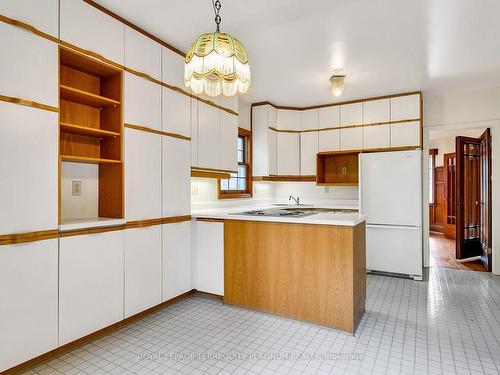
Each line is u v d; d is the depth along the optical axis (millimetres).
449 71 3650
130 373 1920
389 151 4332
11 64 1821
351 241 2436
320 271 2562
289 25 2650
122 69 2518
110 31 2424
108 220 2381
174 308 2965
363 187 4320
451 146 7703
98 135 2520
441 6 2373
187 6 2373
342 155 5074
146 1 2311
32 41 1922
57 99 2051
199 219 3254
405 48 3068
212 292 3176
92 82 2592
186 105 3182
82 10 2219
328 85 4121
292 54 3205
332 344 2279
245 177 5020
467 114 4445
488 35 2809
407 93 4367
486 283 3863
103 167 2627
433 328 2555
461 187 5160
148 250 2727
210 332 2471
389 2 2326
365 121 4652
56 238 2041
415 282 3908
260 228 2863
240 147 4957
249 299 2922
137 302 2631
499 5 2357
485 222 4746
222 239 3102
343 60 3348
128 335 2408
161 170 2867
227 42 1846
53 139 2023
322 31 2750
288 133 5105
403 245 4098
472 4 2346
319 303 2564
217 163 3635
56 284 2043
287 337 2389
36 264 1934
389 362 2041
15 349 1840
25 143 1883
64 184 2445
